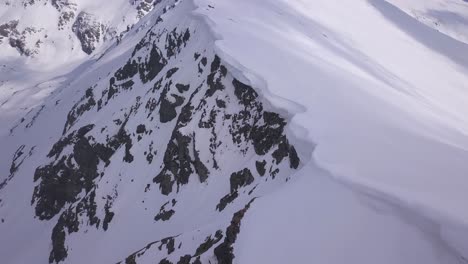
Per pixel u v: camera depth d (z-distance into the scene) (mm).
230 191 45062
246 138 47469
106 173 70812
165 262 34719
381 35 148375
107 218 62812
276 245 24000
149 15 160375
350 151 31031
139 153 67125
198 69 62156
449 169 30375
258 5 87125
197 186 50719
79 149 81375
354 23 144375
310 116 37031
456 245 21750
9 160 136125
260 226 25844
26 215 86125
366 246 22516
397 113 45688
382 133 35969
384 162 29891
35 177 94062
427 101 89625
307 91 43375
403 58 134250
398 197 24906
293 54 55594
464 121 86688
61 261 66125
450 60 170000
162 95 68500
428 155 32688
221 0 82438
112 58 142750
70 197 78875
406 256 21781
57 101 145500
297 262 22484
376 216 24203
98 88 109250
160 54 84562
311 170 29219
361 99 45188
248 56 51969
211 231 34000
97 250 59062
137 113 75062
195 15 74188
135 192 61938
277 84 44469
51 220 80875
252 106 48281
